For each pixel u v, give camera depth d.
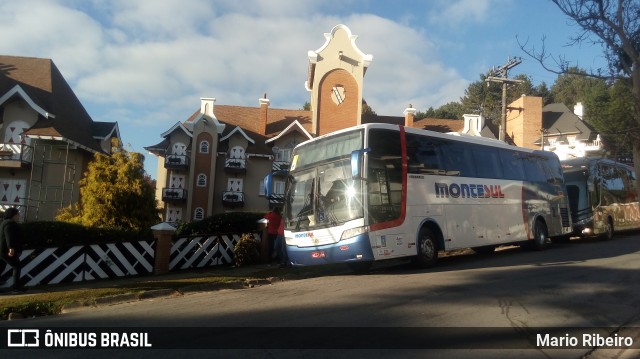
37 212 26.09
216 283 11.91
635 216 26.03
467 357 6.12
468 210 15.17
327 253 12.45
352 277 12.88
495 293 9.89
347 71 40.34
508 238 16.69
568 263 14.36
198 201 40.53
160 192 44.44
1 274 11.65
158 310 9.22
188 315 8.62
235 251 15.66
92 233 13.23
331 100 40.31
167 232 14.21
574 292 10.00
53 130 25.88
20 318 8.98
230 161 40.88
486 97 74.44
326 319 7.97
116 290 10.76
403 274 12.82
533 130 51.75
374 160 12.59
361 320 7.85
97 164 18.88
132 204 18.77
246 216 17.06
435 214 13.97
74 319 8.62
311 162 13.45
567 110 56.19
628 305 8.97
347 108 40.22
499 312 8.32
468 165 15.67
